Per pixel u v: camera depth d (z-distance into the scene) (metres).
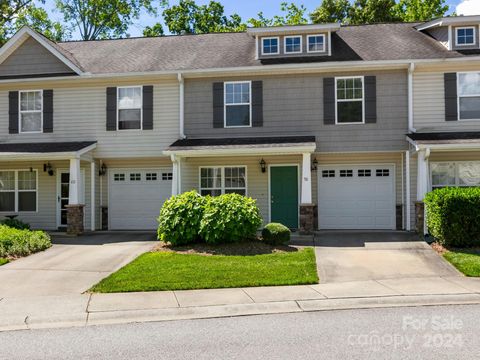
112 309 7.07
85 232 15.45
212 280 8.59
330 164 15.64
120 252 11.65
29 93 16.30
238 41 17.58
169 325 6.38
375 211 15.47
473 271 9.05
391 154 15.33
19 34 15.83
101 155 15.83
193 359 5.00
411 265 9.83
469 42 15.11
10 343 5.72
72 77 15.57
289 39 15.79
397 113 14.74
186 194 12.48
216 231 11.70
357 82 14.96
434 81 14.53
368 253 11.11
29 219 16.56
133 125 15.79
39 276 9.27
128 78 15.59
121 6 32.19
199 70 15.16
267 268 9.43
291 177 15.73
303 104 15.12
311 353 5.07
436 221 11.40
